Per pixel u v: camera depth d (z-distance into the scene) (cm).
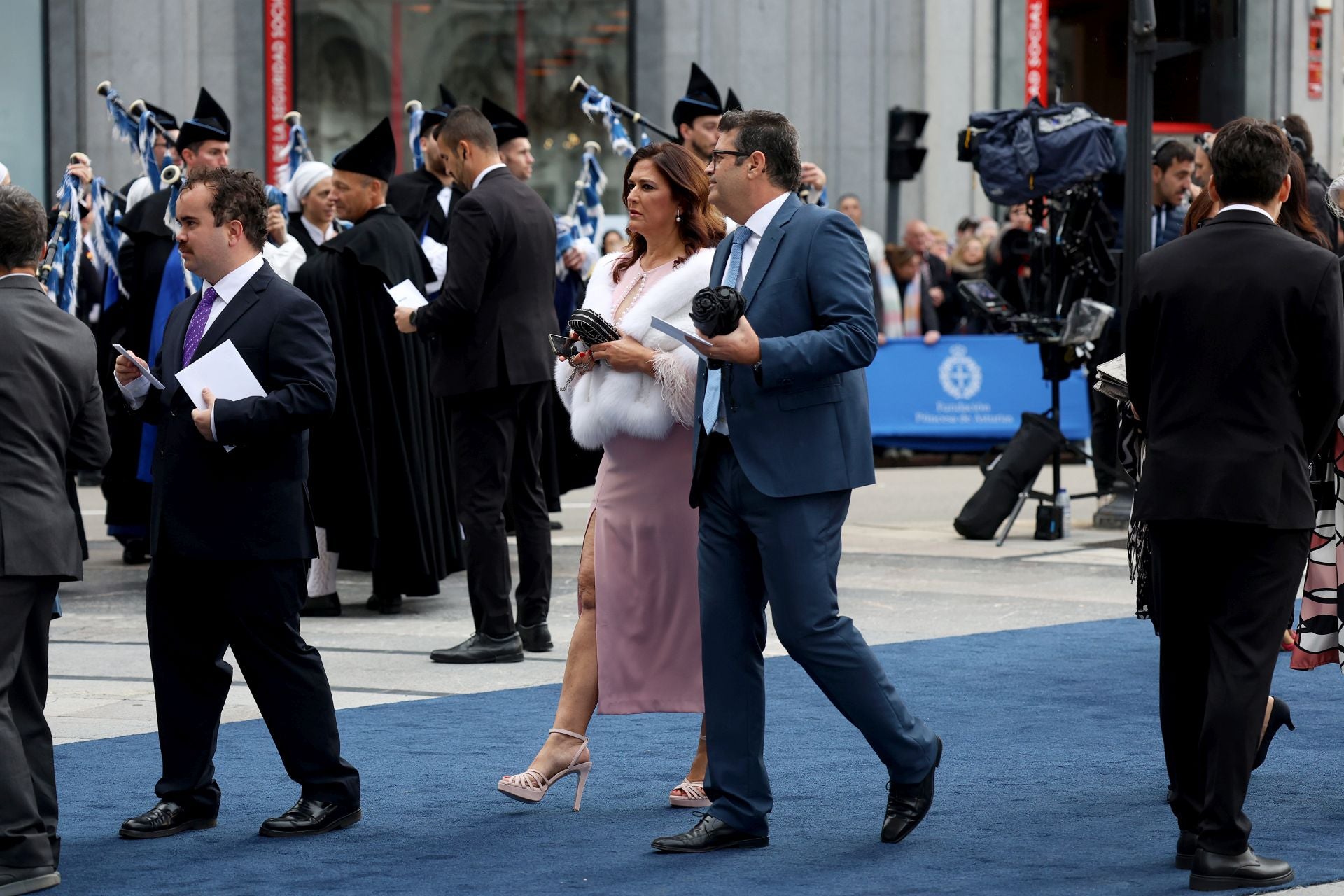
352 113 2556
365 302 1139
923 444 2097
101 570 1361
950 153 2617
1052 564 1357
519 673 973
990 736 813
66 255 1237
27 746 620
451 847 645
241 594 653
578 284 1423
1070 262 1466
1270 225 606
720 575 643
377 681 948
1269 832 656
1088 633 1073
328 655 1024
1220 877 585
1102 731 823
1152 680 935
